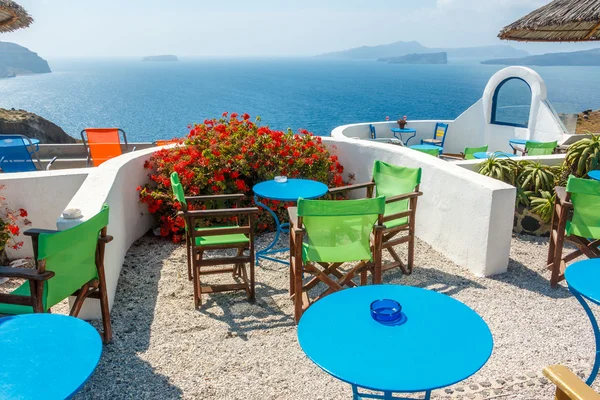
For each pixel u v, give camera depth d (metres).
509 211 4.32
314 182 4.98
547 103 9.54
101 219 2.88
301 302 3.56
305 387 2.85
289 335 3.46
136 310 3.80
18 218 4.93
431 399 2.72
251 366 3.06
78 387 1.54
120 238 4.61
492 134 10.60
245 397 2.75
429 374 1.68
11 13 5.26
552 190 5.64
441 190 5.00
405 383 1.63
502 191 4.22
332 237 3.45
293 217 3.66
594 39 6.20
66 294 2.69
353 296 2.29
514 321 3.61
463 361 1.75
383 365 1.73
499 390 2.79
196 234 3.78
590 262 2.70
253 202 5.84
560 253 4.07
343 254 3.44
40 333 1.86
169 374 2.96
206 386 2.84
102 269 3.08
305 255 3.48
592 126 10.15
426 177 5.29
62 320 1.96
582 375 2.93
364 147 6.52
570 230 4.01
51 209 4.98
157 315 3.73
